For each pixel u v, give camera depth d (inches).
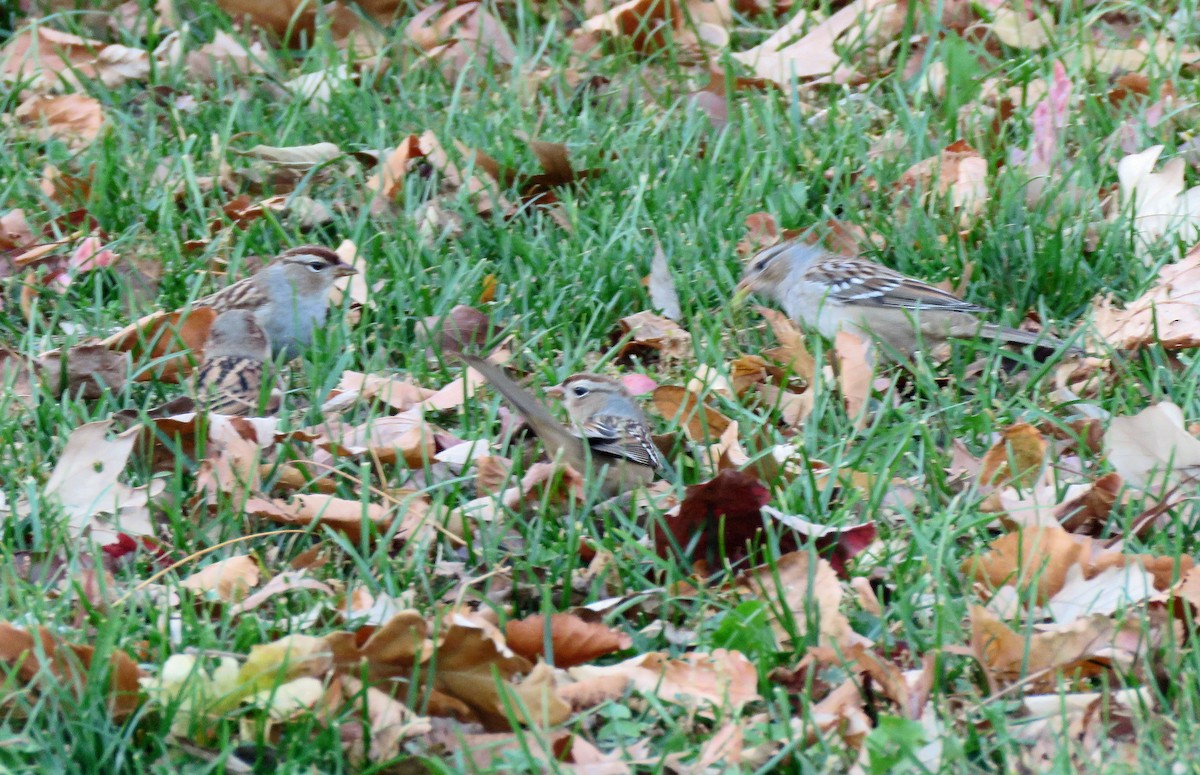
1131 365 411.5
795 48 628.7
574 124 569.6
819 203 524.1
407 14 663.8
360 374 410.6
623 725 271.3
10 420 378.3
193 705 259.9
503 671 269.9
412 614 263.4
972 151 537.0
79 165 538.3
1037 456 366.3
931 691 278.4
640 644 299.0
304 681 266.7
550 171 525.3
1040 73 599.2
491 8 665.6
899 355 427.8
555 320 449.7
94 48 620.7
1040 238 470.0
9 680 260.2
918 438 390.6
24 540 336.2
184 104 592.1
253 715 265.0
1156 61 591.5
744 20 670.5
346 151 547.2
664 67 636.7
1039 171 519.2
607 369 428.8
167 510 331.9
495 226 489.1
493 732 272.2
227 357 395.9
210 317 419.8
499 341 441.4
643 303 460.4
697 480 368.5
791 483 358.3
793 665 290.5
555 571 318.3
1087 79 595.8
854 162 536.4
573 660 289.4
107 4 665.6
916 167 524.4
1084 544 311.6
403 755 260.2
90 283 461.4
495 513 338.6
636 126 560.4
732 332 443.5
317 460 369.1
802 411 400.8
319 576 320.2
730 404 397.7
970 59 579.8
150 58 611.5
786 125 562.3
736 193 508.7
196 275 466.9
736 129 561.3
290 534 336.5
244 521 335.6
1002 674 286.8
